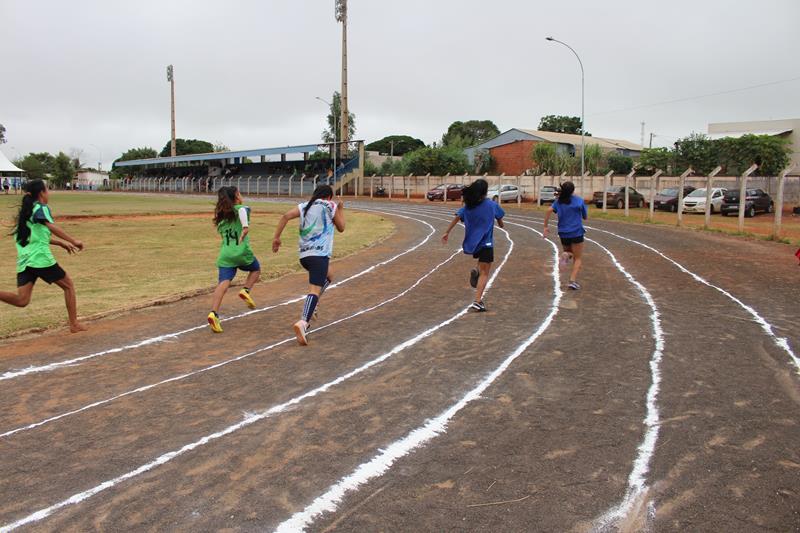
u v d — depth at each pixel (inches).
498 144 2810.0
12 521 129.5
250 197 2409.0
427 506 131.9
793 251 612.1
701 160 2062.0
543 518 126.0
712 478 141.4
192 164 3560.5
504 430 171.5
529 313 323.9
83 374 233.3
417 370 228.7
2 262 557.3
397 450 160.2
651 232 852.0
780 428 168.9
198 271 506.0
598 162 2341.3
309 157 2726.4
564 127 3914.9
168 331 301.0
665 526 122.3
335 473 148.3
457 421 178.9
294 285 437.1
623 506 130.0
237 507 133.3
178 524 126.9
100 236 788.0
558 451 157.3
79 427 181.0
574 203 387.2
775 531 120.2
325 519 127.6
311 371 230.5
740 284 408.5
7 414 193.0
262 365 239.9
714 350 246.7
